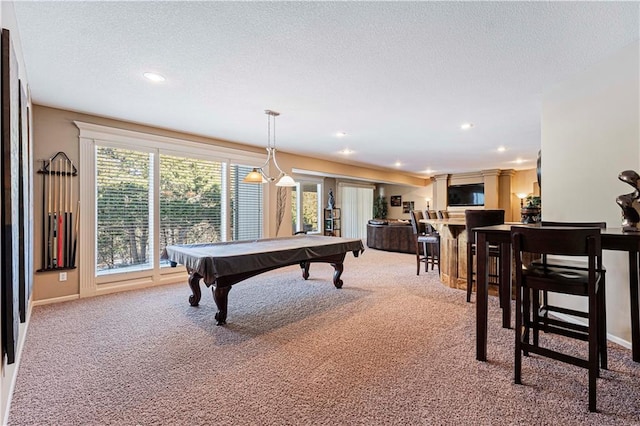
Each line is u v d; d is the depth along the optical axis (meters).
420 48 2.31
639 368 1.98
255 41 2.21
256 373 1.99
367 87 3.04
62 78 2.81
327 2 1.80
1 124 1.43
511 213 9.22
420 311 3.20
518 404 1.65
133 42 2.23
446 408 1.62
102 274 3.91
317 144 5.66
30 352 2.29
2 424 1.48
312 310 3.25
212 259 2.68
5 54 1.45
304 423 1.52
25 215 2.15
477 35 2.14
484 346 2.13
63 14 1.89
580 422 1.50
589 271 1.65
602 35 2.14
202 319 3.00
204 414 1.59
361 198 11.25
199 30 2.08
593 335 1.61
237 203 5.45
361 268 5.62
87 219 3.79
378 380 1.90
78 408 1.65
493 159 7.33
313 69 2.65
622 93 2.33
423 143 5.59
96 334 2.63
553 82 2.93
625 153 2.31
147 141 4.30
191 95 3.24
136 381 1.91
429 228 6.16
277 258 3.20
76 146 3.73
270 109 3.70
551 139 3.04
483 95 3.25
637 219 1.89
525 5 1.83
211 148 5.03
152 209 4.35
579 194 2.70
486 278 2.14
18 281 1.80
